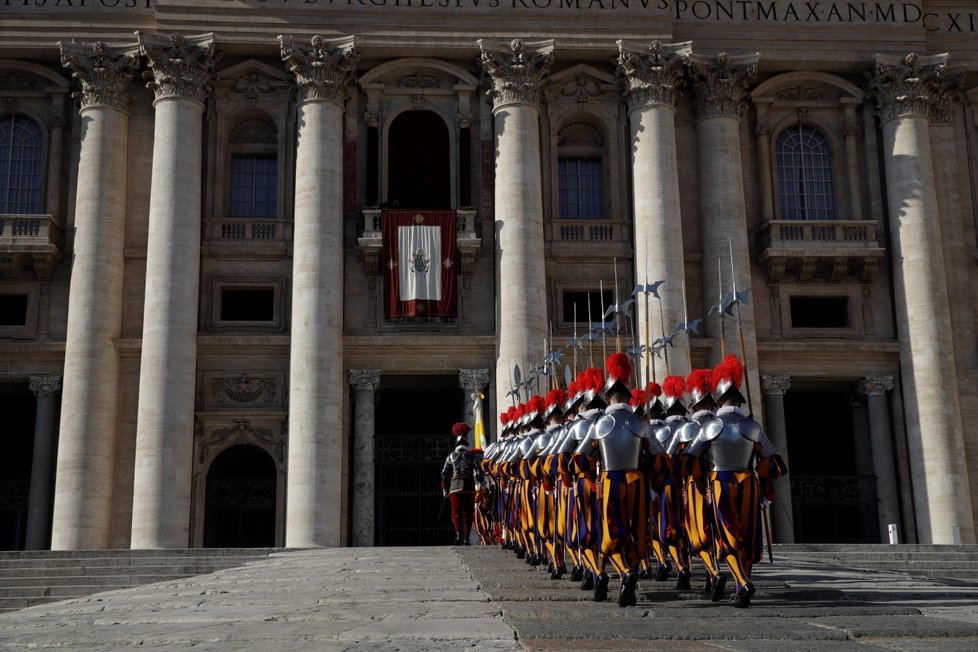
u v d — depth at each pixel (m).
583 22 37.56
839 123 39.38
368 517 34.53
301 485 33.19
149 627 9.39
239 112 37.44
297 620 9.80
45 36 36.66
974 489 36.44
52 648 7.73
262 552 27.02
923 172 37.59
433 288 35.81
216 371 35.62
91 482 33.53
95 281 34.94
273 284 36.59
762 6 38.88
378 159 37.31
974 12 40.28
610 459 10.98
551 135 38.19
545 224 37.62
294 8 36.91
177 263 34.53
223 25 36.62
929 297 36.69
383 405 42.41
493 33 37.38
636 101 37.31
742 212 37.28
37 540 34.44
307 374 33.94
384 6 37.22
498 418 35.00
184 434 33.69
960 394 37.12
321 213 35.25
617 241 37.56
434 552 22.67
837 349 37.28
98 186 35.66
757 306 37.75
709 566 11.51
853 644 7.64
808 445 42.38
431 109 38.03
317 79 36.28
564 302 37.59
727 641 7.82
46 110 37.75
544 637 7.93
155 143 35.66
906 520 36.31
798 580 15.42
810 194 39.12
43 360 35.75
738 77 37.81
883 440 36.97
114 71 36.50
